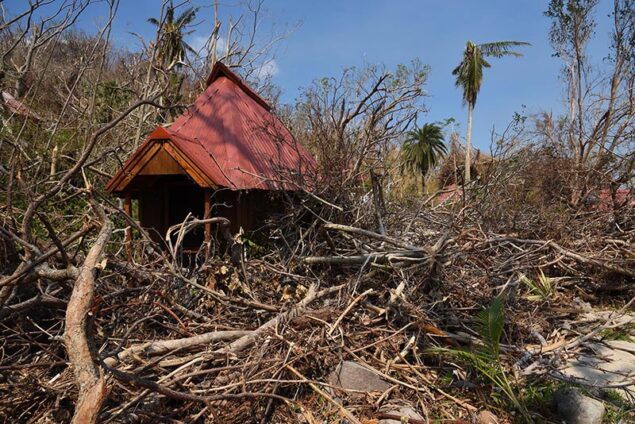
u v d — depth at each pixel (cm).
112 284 412
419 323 395
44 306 373
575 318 540
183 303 412
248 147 554
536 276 610
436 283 461
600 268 627
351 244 557
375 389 337
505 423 314
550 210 773
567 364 416
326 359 358
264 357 341
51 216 544
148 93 977
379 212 562
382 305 436
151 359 315
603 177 827
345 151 574
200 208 574
